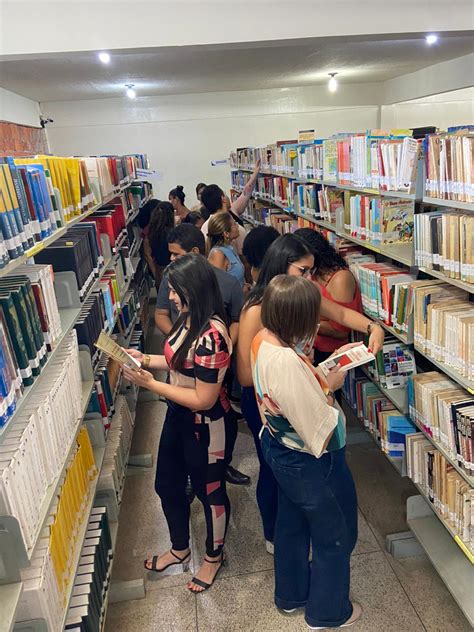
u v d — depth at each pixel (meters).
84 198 2.58
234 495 2.88
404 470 2.41
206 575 2.26
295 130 10.27
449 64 8.21
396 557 2.35
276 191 5.86
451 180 1.81
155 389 1.90
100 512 2.06
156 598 2.23
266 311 1.59
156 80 7.55
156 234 5.00
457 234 1.78
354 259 3.08
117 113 9.73
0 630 1.02
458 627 1.99
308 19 4.23
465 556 2.10
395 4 4.27
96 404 2.31
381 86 10.34
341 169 3.22
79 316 2.22
